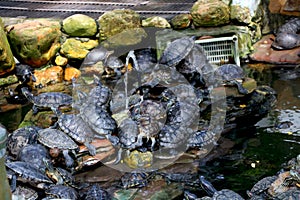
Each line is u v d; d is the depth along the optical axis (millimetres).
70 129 3482
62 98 3945
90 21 4605
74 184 3229
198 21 4746
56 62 4621
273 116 3824
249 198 3061
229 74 4148
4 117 3988
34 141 3490
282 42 4730
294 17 4961
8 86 4430
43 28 4516
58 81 4543
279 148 3490
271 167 3332
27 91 4008
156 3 5246
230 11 4777
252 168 3336
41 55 4512
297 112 3857
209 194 3100
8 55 4352
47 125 3770
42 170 3227
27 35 4453
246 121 3773
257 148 3508
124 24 4672
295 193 2859
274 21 5016
